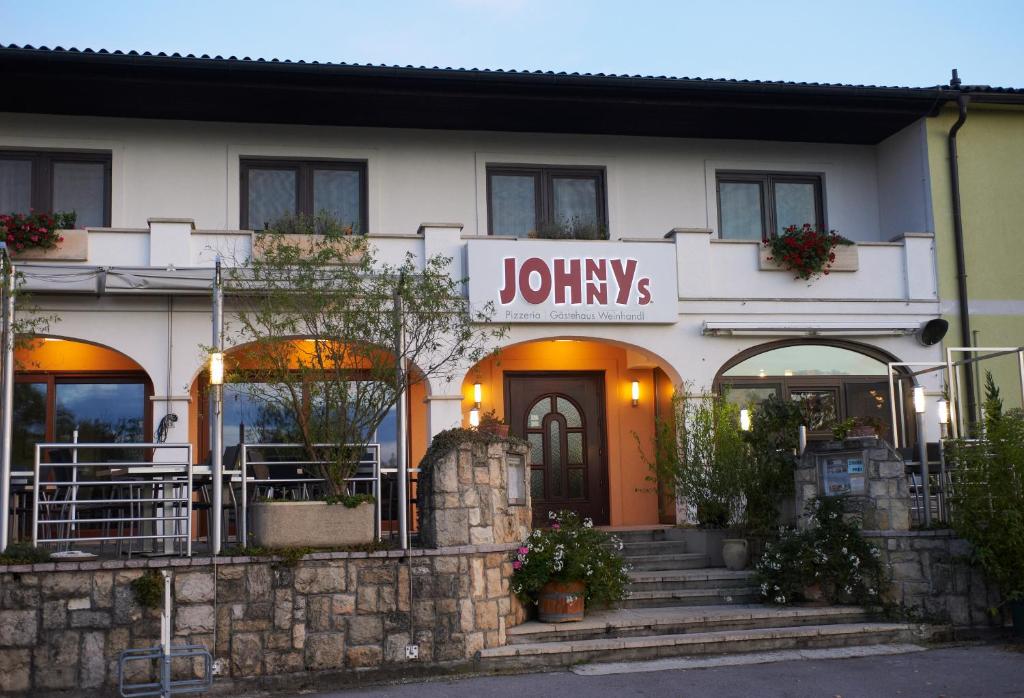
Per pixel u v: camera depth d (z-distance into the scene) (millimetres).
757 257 15047
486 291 13945
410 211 15562
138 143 14930
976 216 15812
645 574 12008
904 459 12750
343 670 9336
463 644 9625
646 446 16094
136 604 8961
